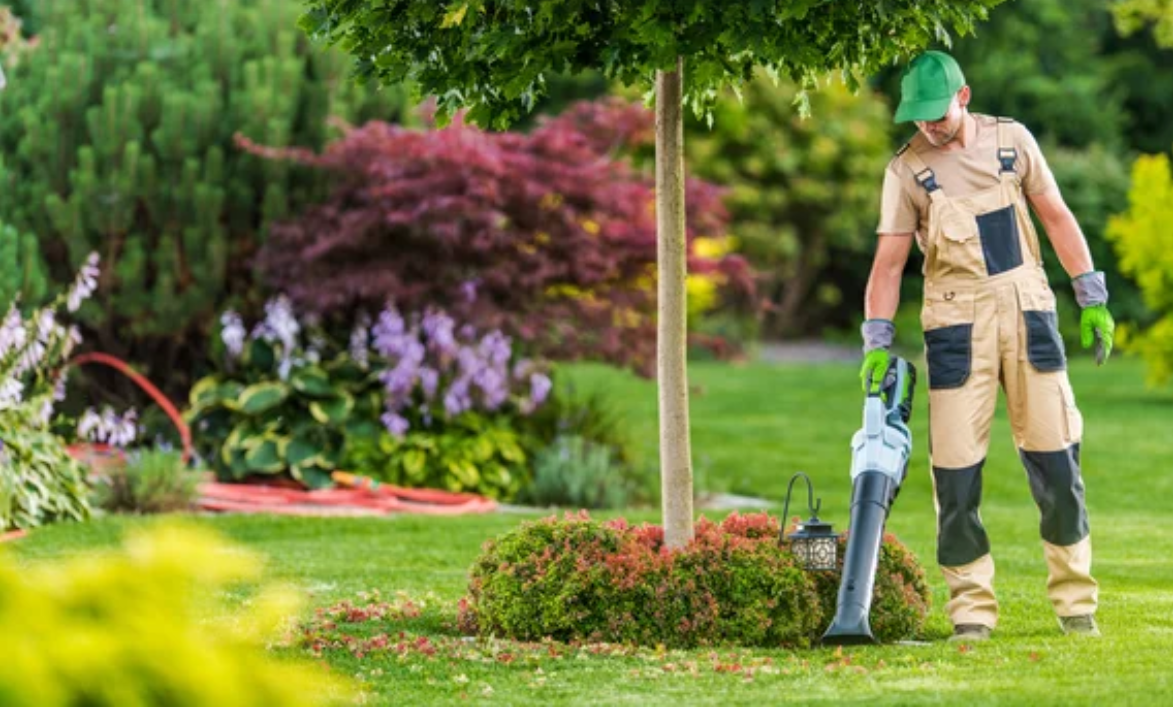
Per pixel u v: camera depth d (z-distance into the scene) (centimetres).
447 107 718
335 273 1438
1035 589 900
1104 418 2111
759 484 1573
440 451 1415
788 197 3353
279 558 1015
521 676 609
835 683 581
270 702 268
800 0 614
